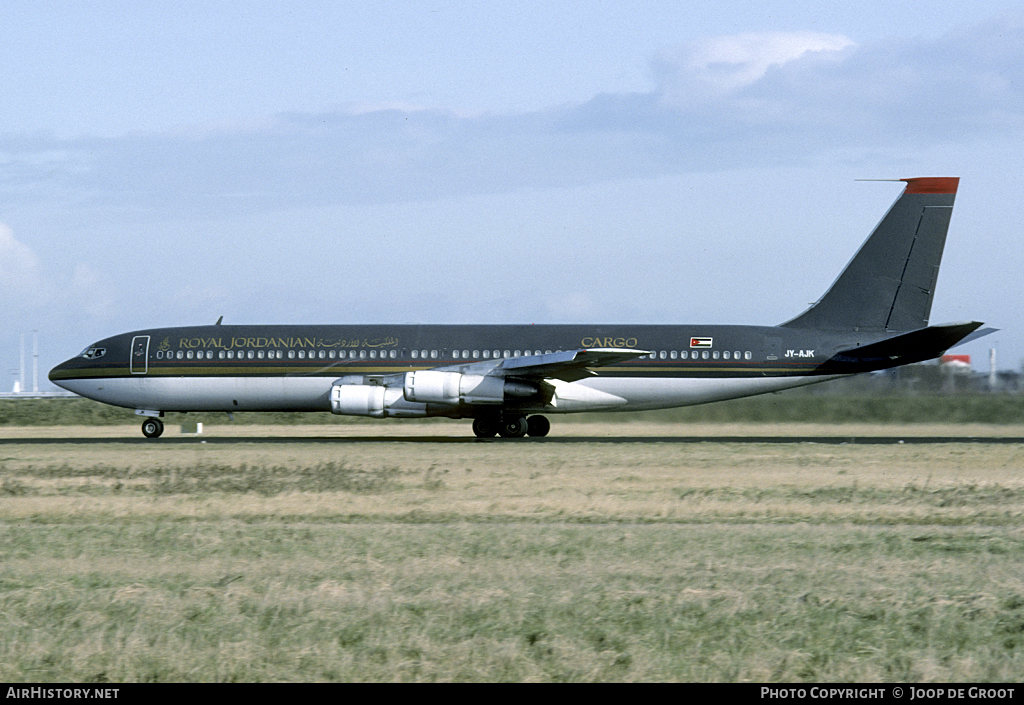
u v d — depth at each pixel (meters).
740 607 44.59
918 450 130.38
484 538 63.53
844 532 67.00
